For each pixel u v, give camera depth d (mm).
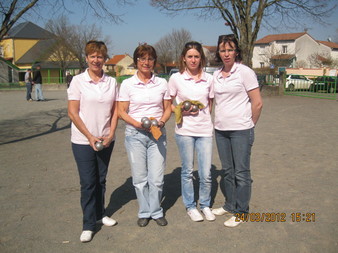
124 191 4375
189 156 3475
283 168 5172
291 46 56906
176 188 4480
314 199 3969
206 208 3594
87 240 3102
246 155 3297
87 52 2998
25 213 3699
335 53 60062
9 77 37062
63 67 41031
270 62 49125
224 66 3340
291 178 4707
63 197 4141
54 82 37562
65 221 3518
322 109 13047
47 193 4270
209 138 3461
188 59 3312
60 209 3801
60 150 6570
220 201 4039
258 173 4949
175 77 3480
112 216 3660
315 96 18172
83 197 3162
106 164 3307
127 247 3025
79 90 3037
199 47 3320
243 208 3375
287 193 4164
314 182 4531
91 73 3105
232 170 3533
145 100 3227
